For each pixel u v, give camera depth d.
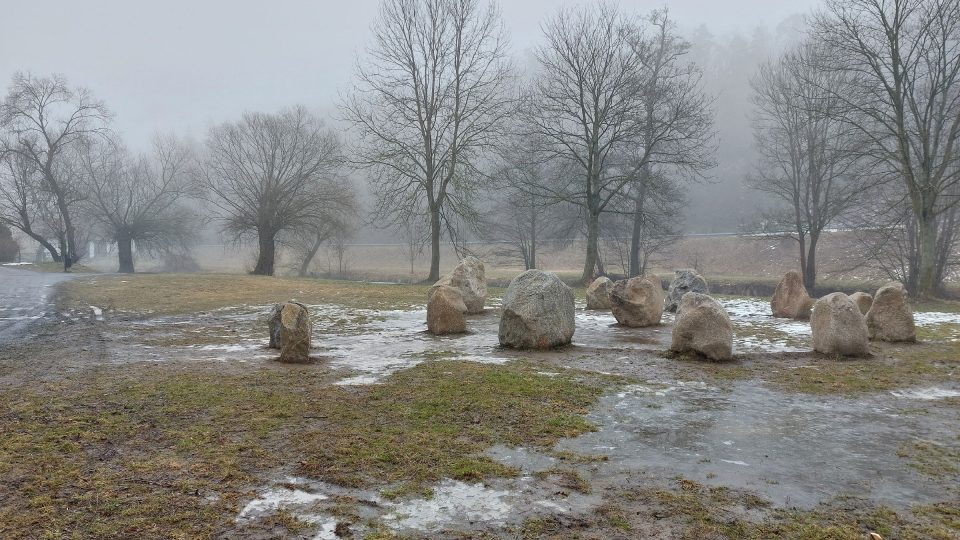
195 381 9.08
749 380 9.47
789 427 7.03
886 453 6.14
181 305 21.30
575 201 33.25
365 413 7.34
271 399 7.97
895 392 8.77
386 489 5.08
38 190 55.28
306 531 4.32
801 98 36.47
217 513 4.58
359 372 9.87
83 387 8.63
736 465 5.77
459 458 5.83
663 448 6.25
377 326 16.19
